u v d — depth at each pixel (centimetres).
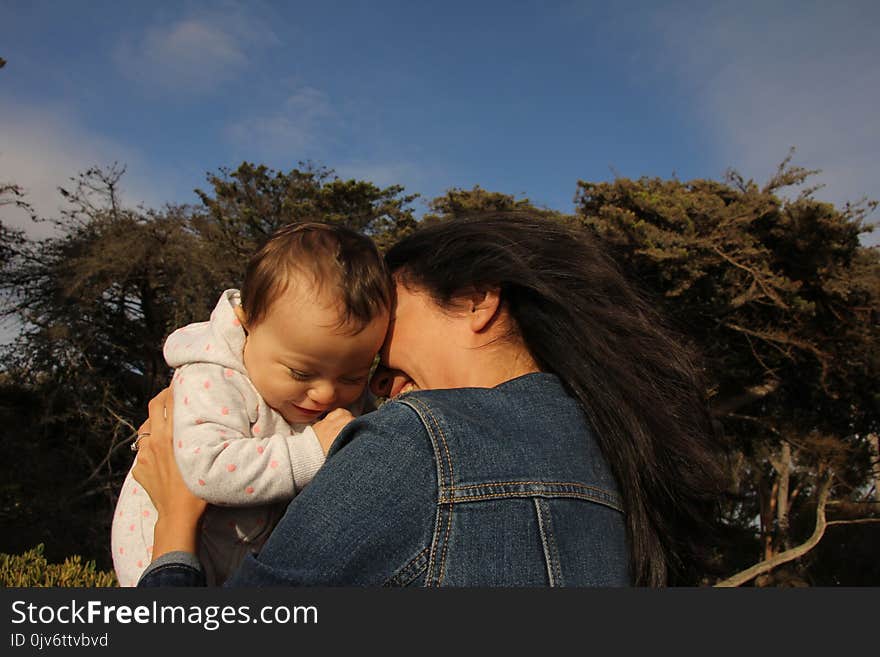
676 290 1127
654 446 124
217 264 1500
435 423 106
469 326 132
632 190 1256
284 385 155
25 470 1294
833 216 1170
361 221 1800
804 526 1686
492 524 101
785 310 1174
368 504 100
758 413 1365
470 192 1658
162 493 151
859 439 1382
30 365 1414
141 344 1487
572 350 124
